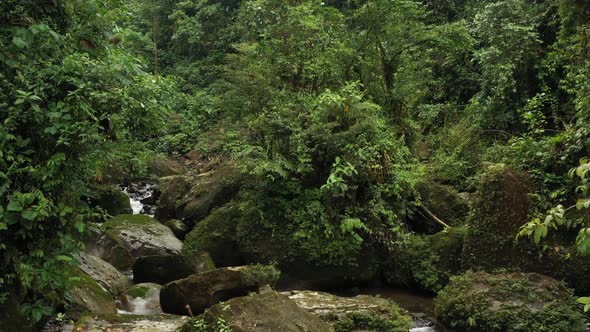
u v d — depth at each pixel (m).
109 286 6.84
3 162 4.35
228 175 10.01
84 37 5.40
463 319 5.96
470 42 10.77
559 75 10.66
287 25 9.40
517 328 5.62
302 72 9.39
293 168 8.10
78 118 4.58
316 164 8.28
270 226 7.97
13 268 4.61
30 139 4.57
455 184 10.59
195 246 8.52
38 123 4.57
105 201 11.05
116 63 4.92
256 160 8.09
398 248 7.82
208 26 22.17
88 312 5.56
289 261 7.70
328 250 7.62
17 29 4.54
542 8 11.95
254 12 10.03
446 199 8.94
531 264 6.69
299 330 4.69
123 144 5.16
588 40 9.12
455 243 7.57
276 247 7.83
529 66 11.27
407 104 10.91
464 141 11.34
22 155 4.54
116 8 6.18
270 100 8.80
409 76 10.61
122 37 5.88
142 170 6.01
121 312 6.35
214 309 4.78
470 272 6.58
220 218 8.69
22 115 4.49
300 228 7.88
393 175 8.24
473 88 14.52
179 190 11.18
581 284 6.39
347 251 7.63
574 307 5.81
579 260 6.41
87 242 8.04
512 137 9.75
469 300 6.02
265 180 8.20
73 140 4.59
